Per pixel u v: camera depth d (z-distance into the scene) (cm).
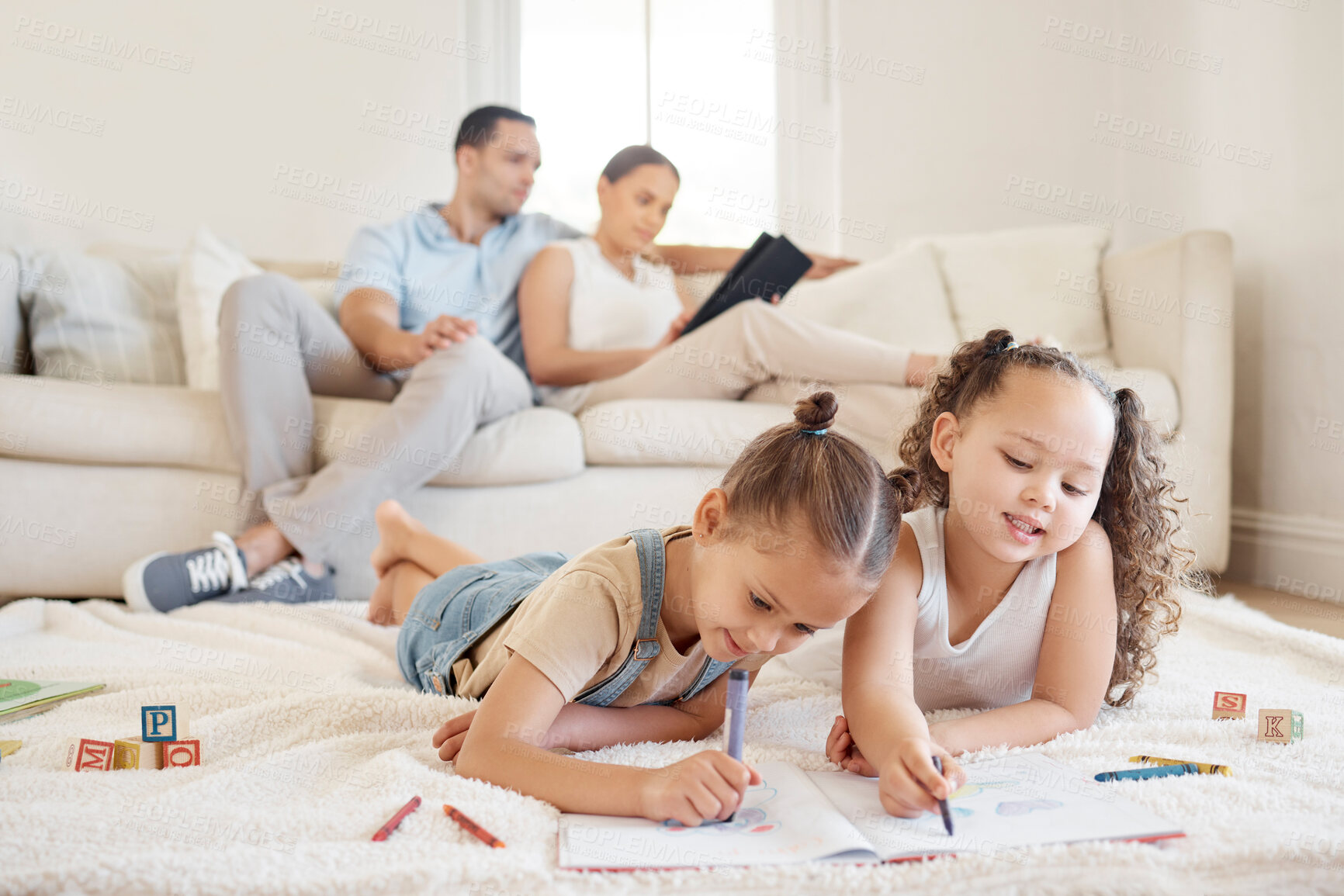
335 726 100
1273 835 71
